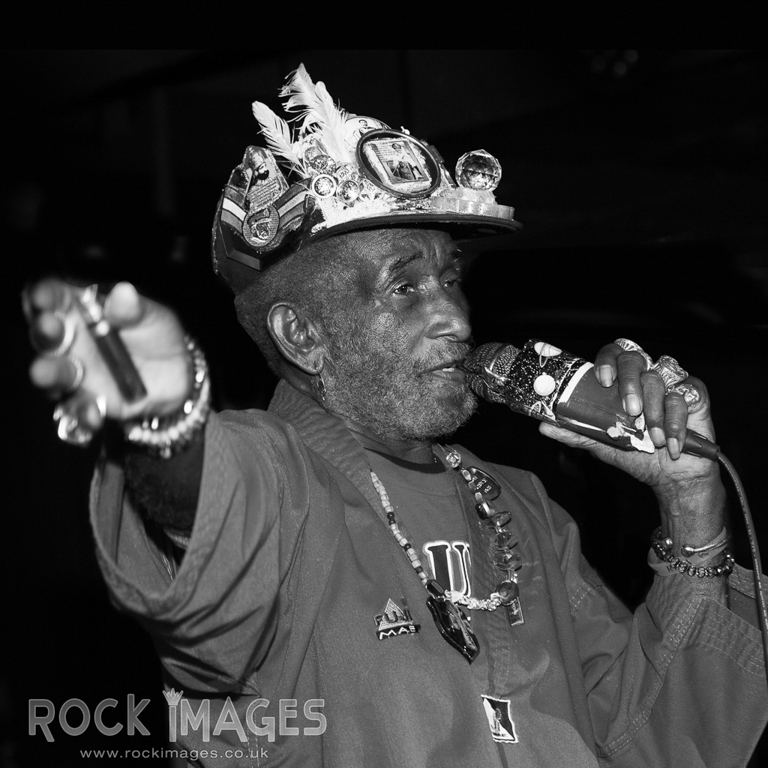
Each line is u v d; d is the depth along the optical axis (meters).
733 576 1.83
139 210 3.07
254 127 3.05
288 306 1.80
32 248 3.06
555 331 2.83
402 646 1.57
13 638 3.41
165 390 1.16
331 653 1.55
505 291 2.87
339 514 1.62
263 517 1.36
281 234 1.75
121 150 3.05
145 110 3.03
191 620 1.30
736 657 1.79
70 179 3.05
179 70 2.95
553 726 1.64
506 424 2.95
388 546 1.66
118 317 1.07
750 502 2.75
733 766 1.78
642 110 2.75
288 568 1.52
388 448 1.81
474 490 1.84
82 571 3.50
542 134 2.84
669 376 1.73
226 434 1.35
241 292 1.87
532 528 1.88
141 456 1.24
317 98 1.79
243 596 1.35
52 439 3.51
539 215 2.87
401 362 1.75
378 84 2.89
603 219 2.82
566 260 2.82
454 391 1.77
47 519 3.48
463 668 1.60
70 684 3.41
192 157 3.05
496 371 1.74
